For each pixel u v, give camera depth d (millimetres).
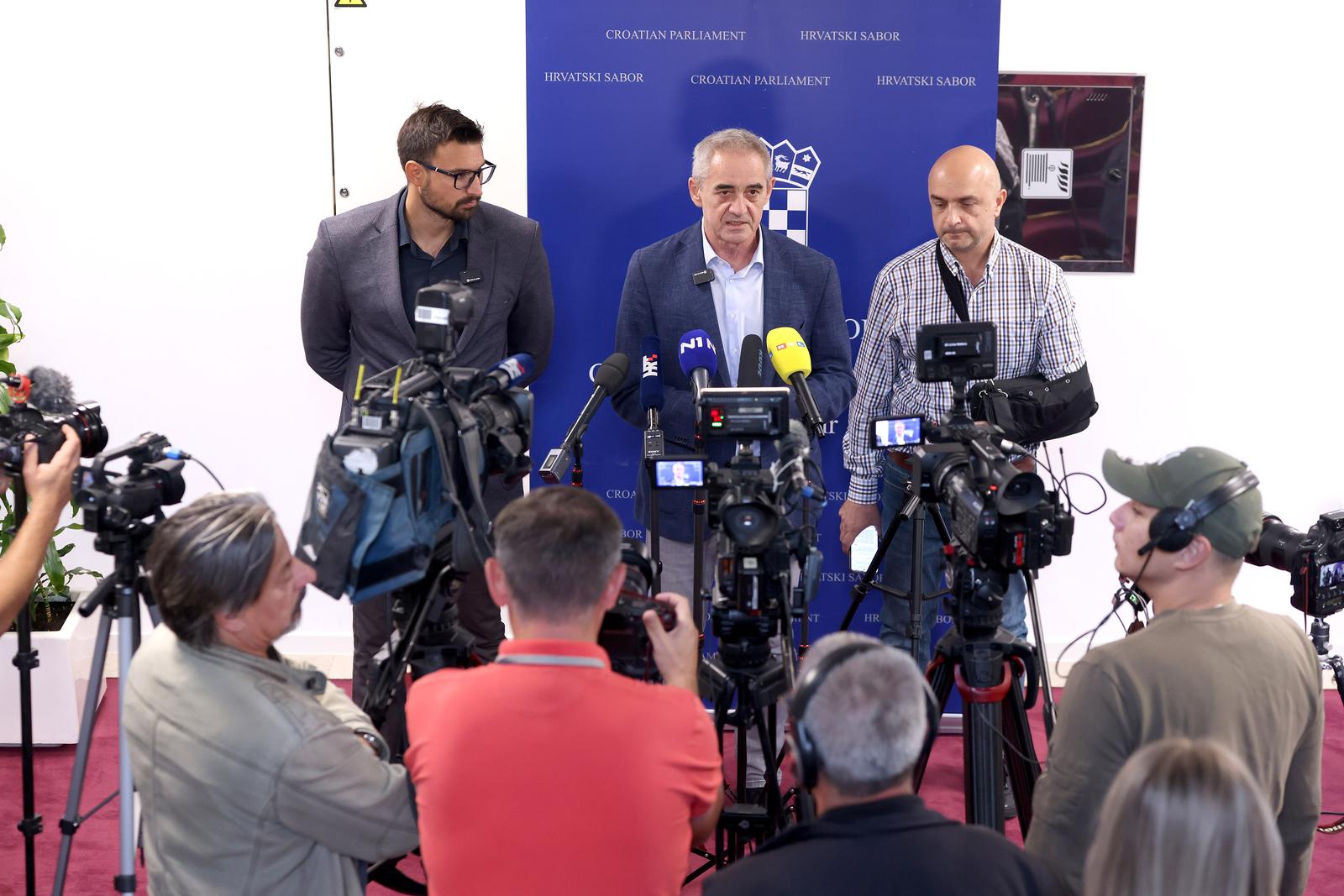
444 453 2117
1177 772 1407
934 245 3799
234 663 1896
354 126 4277
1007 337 3768
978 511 2354
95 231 4371
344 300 3654
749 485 2287
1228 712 1913
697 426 2314
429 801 1719
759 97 3838
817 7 3795
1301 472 4625
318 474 2064
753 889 1476
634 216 3887
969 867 1483
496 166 4332
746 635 2369
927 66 3828
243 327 4465
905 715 1528
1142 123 4363
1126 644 1979
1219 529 1999
